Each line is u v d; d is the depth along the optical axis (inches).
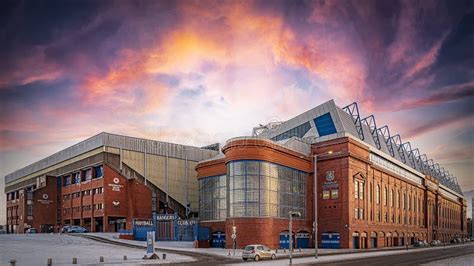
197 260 1536.7
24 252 1785.2
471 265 1300.4
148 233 1612.9
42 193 4252.0
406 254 1983.3
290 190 2613.2
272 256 1632.6
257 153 2391.7
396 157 4242.1
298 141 2792.8
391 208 3469.5
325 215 2716.5
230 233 2367.1
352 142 2768.2
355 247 2704.2
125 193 3757.4
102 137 3720.5
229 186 2438.5
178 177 4121.6
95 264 1320.1
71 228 3528.5
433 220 4687.5
